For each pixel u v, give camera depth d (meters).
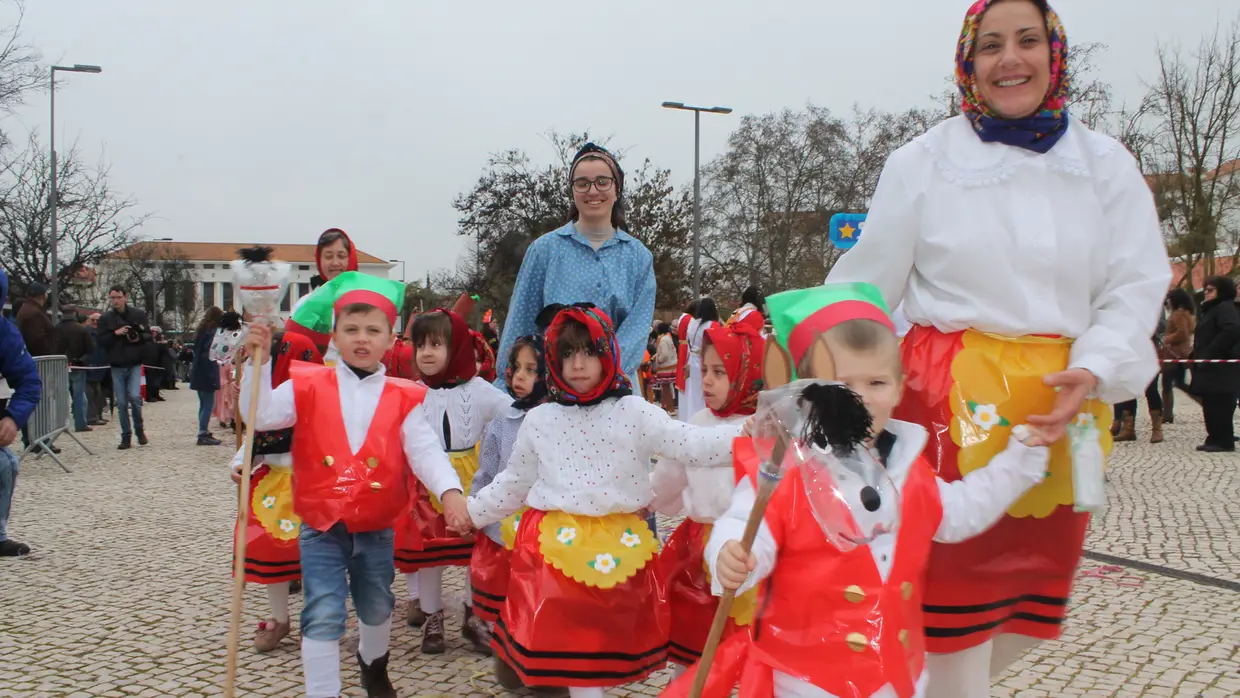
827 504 2.25
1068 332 2.56
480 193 28.83
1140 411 16.17
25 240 26.78
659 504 3.63
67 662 4.27
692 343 10.48
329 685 3.40
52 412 10.91
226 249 62.81
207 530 7.20
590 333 3.34
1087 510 2.50
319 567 3.53
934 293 2.70
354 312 3.71
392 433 3.65
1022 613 2.69
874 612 2.25
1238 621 4.62
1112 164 2.66
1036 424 2.42
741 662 2.44
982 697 2.63
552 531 3.28
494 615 3.97
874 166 40.62
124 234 28.27
